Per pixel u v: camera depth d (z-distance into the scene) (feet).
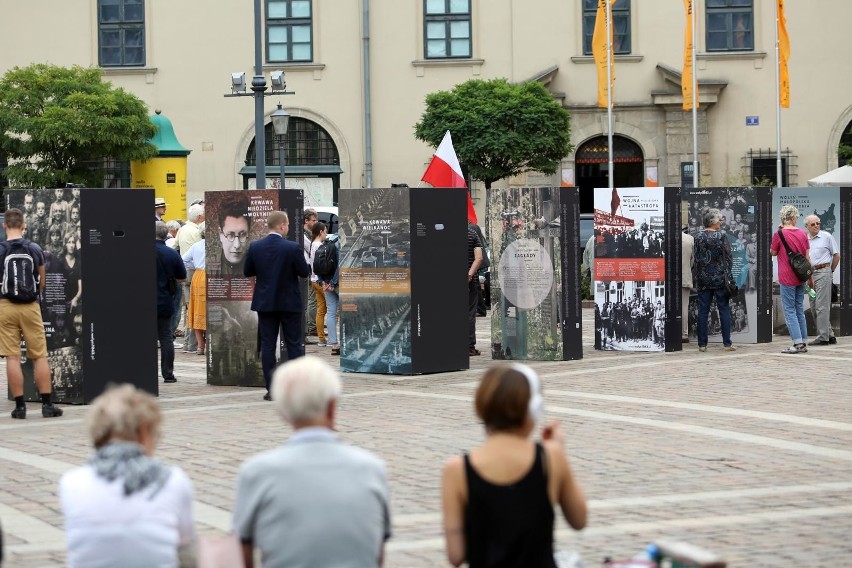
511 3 168.14
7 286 55.31
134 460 18.93
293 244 61.36
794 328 77.56
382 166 169.68
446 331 70.90
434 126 150.92
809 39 166.30
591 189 170.30
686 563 19.02
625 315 80.38
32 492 39.60
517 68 168.35
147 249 61.16
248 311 66.80
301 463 18.72
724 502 37.35
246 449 46.88
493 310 76.84
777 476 41.29
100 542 18.57
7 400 62.69
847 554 31.24
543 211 75.15
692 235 84.23
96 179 153.28
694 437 48.52
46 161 150.10
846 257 89.15
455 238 71.15
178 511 19.10
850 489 39.22
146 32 168.76
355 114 169.17
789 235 77.30
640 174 169.48
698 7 167.32
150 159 154.30
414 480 40.75
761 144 167.22
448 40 169.17
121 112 149.28
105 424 19.13
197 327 83.97
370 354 70.38
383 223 69.67
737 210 84.23
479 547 19.31
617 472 41.93
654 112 167.63
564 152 152.66
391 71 168.96
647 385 63.72
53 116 145.38
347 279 70.85
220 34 168.66
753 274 84.38
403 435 49.34
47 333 60.95
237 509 18.85
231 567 18.03
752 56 166.71
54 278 60.70
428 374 70.03
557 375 68.54
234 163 169.17
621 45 168.25
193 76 168.76
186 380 70.59
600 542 32.55
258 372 66.69
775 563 30.40
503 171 153.17
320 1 168.76
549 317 75.20
